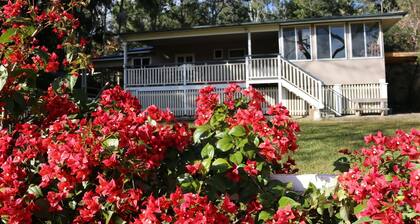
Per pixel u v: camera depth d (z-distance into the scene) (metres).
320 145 9.55
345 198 2.30
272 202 2.50
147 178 2.57
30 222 2.22
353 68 19.31
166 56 24.16
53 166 2.28
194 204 2.13
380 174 2.26
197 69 19.81
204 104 3.28
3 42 3.36
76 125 2.69
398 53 20.80
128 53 24.89
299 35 19.67
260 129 2.73
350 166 2.91
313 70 19.53
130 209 2.29
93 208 2.27
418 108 23.12
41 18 3.85
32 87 3.18
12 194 2.20
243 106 3.27
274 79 18.69
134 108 3.18
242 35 21.14
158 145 2.63
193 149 2.86
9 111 2.93
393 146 2.51
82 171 2.24
